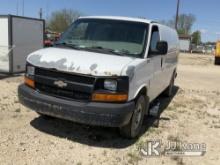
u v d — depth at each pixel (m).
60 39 6.43
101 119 4.97
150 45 6.16
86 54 5.54
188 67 23.52
